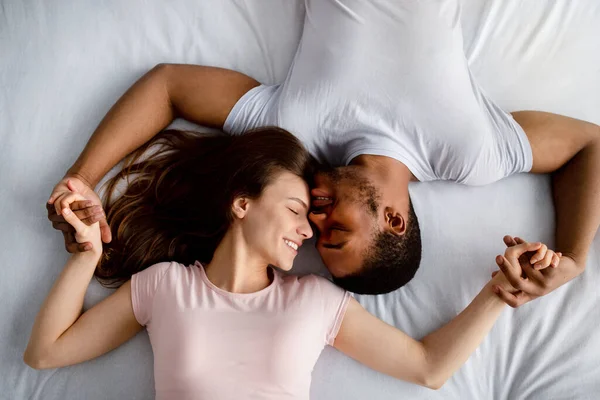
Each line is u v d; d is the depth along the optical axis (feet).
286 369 4.17
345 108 4.57
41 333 4.31
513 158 4.80
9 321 4.71
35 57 5.13
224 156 4.76
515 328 4.89
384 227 4.28
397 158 4.59
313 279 4.58
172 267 4.51
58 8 5.21
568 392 4.71
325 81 4.54
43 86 5.10
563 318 4.87
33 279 4.79
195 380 4.09
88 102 5.10
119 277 4.85
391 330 4.56
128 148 4.82
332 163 4.99
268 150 4.51
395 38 4.54
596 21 5.32
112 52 5.20
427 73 4.50
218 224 4.79
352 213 4.27
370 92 4.52
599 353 4.79
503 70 5.29
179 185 5.00
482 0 5.32
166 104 4.90
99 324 4.43
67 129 5.05
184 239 4.93
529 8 5.32
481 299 4.62
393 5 4.57
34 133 5.02
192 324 4.20
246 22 5.31
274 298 4.38
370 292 4.65
